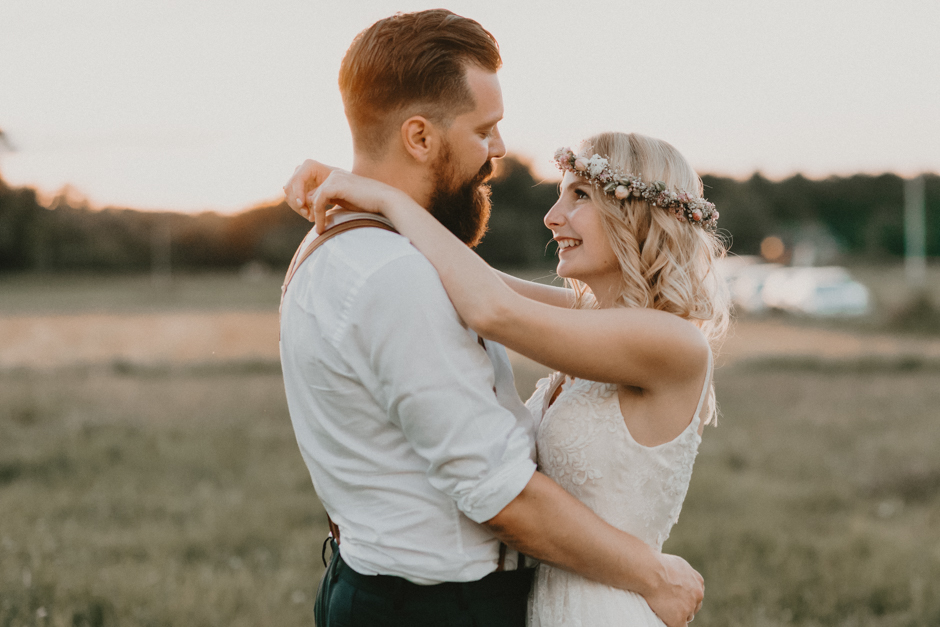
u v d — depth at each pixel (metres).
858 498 6.11
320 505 5.68
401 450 1.48
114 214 75.31
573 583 1.62
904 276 46.44
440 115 1.54
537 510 1.41
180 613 3.53
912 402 10.29
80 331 23.36
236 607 3.74
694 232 1.73
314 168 1.75
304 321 1.52
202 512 5.44
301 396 1.56
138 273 73.50
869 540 4.90
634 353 1.52
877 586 4.20
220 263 78.75
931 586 4.16
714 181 68.31
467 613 1.50
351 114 1.62
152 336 21.81
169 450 7.18
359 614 1.52
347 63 1.61
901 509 5.83
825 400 10.59
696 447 1.67
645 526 1.65
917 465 6.68
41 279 65.75
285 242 78.12
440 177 1.59
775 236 64.44
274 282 63.44
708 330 1.86
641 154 1.73
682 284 1.69
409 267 1.41
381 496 1.48
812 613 3.94
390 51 1.54
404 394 1.38
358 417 1.47
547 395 1.91
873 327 21.70
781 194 72.31
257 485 6.24
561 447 1.68
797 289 26.22
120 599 3.62
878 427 8.69
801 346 18.19
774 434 8.38
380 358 1.40
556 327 1.47
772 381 12.33
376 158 1.60
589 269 1.75
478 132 1.58
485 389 1.43
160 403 9.91
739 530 5.11
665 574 1.58
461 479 1.39
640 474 1.62
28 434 7.66
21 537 4.55
